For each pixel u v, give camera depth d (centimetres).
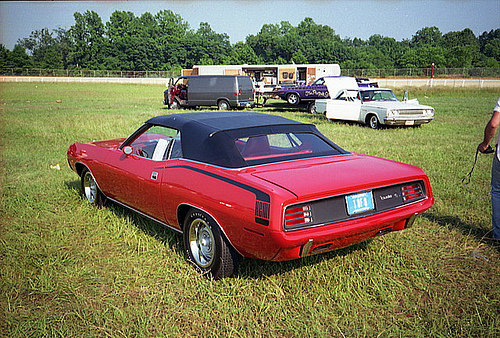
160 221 417
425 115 1345
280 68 3500
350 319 297
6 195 584
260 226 292
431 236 445
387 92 1493
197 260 366
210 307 311
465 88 3669
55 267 373
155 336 279
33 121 1398
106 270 369
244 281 345
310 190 294
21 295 331
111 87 5100
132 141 457
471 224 477
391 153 885
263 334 283
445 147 971
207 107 2330
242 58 11862
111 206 535
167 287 340
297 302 316
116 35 11769
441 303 315
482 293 333
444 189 600
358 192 318
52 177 685
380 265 371
